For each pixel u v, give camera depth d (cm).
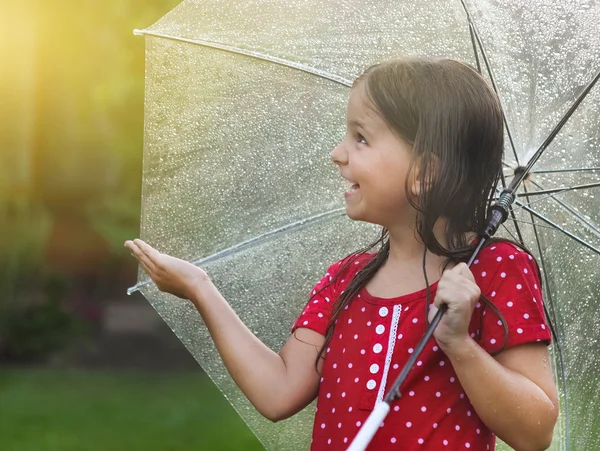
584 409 250
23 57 970
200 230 246
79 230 1102
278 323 250
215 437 723
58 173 1028
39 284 1059
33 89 993
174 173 244
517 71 236
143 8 943
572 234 242
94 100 987
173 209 244
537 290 211
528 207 240
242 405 248
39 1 955
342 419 211
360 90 218
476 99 215
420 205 211
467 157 214
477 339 208
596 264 246
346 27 243
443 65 218
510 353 206
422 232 212
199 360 247
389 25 241
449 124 211
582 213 243
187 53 244
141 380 1020
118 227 1055
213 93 245
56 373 1036
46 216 1040
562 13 234
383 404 184
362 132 216
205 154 245
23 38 966
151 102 242
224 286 248
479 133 215
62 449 664
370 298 218
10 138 980
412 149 212
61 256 1112
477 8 235
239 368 229
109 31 955
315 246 252
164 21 244
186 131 244
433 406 204
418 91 212
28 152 1006
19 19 962
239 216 248
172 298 247
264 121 248
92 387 961
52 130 1013
